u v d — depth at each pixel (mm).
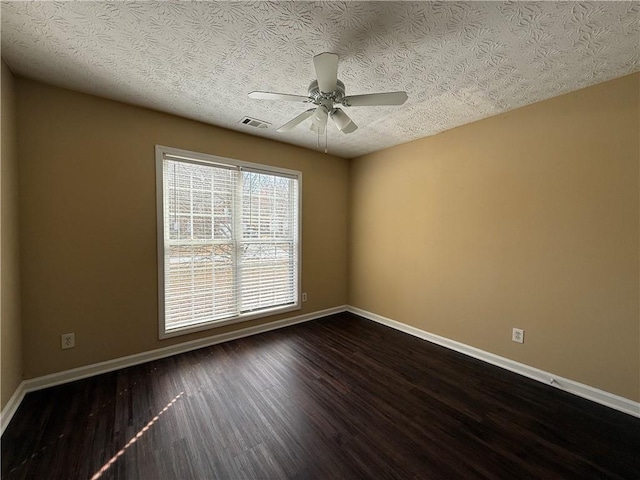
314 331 3393
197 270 2852
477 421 1809
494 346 2588
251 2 1324
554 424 1786
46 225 2096
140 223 2486
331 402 1993
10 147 1858
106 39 1593
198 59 1789
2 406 1688
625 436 1684
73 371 2221
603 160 1988
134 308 2480
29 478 1367
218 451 1544
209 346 2910
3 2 1302
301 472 1420
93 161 2268
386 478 1391
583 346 2088
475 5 1333
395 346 2977
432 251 3111
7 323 1771
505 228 2504
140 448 1556
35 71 1914
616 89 1936
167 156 2631
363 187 3975
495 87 2094
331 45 1639
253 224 3246
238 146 3057
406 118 2656
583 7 1335
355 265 4117
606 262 1984
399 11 1378
